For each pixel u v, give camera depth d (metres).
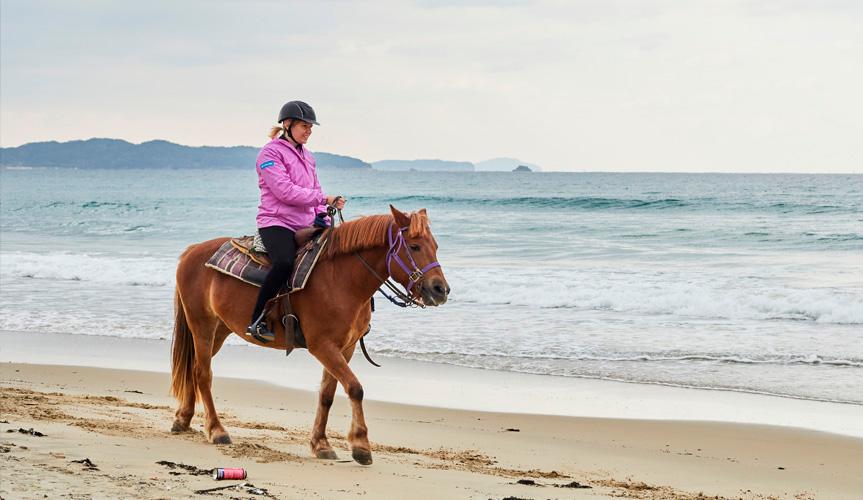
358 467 7.03
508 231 39.53
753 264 27.14
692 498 6.91
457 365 13.85
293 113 7.36
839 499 7.23
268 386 12.28
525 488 6.66
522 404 11.25
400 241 6.88
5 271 25.38
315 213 7.69
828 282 22.61
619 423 10.27
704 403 11.37
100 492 5.25
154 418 9.18
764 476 8.03
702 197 67.12
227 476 6.02
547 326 17.33
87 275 24.58
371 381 12.68
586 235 37.56
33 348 14.91
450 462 7.95
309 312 7.07
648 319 18.16
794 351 14.79
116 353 14.53
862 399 11.57
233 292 7.50
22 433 7.18
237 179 173.38
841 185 101.25
